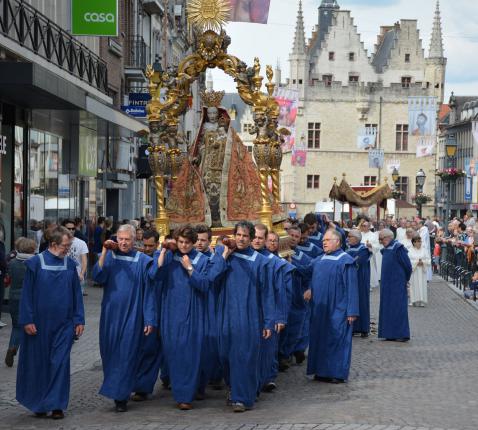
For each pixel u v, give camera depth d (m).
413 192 85.56
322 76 87.81
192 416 9.87
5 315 18.14
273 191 16.05
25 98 19.86
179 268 10.52
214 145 15.67
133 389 10.48
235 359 10.23
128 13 38.75
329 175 85.44
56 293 10.02
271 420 9.59
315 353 12.16
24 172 22.53
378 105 85.56
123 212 40.16
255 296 10.48
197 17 15.64
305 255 13.97
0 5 19.41
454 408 10.20
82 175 27.16
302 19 85.50
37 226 21.73
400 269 16.41
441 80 88.12
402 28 88.56
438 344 15.91
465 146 90.00
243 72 15.62
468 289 25.73
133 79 38.81
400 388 11.55
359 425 9.27
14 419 9.73
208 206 15.50
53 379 9.83
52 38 23.69
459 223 32.72
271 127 15.72
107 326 10.31
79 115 24.00
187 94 15.78
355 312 12.05
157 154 15.32
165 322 10.45
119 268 10.43
